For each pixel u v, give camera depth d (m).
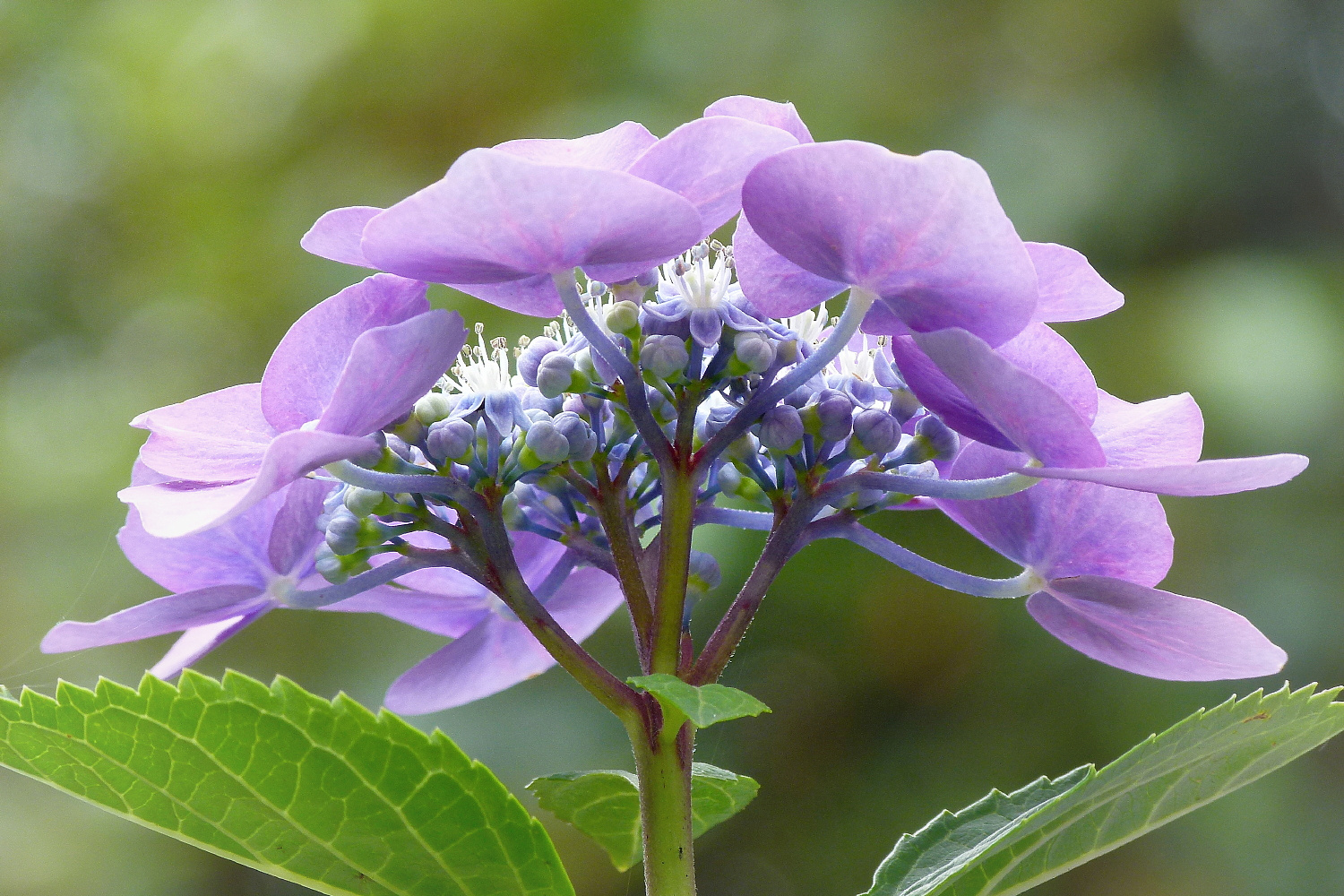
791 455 0.41
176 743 0.41
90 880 1.11
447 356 0.40
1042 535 0.42
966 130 1.04
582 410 0.41
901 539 0.94
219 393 0.41
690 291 0.41
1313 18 1.12
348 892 0.42
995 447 0.41
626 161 0.40
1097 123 1.02
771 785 1.00
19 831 1.11
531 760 0.88
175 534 0.39
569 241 0.39
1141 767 0.41
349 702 0.40
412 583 0.44
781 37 1.09
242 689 0.40
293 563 0.42
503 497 0.41
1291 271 0.94
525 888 0.41
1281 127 1.08
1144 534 0.42
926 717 0.98
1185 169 1.03
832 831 0.97
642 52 1.12
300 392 0.40
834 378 0.42
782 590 0.96
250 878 1.13
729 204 0.40
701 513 0.42
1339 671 0.88
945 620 0.96
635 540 0.42
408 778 0.41
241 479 0.40
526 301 0.41
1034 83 1.08
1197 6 1.10
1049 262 0.41
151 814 0.41
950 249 0.39
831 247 0.40
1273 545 0.92
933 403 0.41
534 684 0.90
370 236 0.39
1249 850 0.91
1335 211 1.05
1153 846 0.95
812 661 1.00
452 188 0.39
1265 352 0.88
